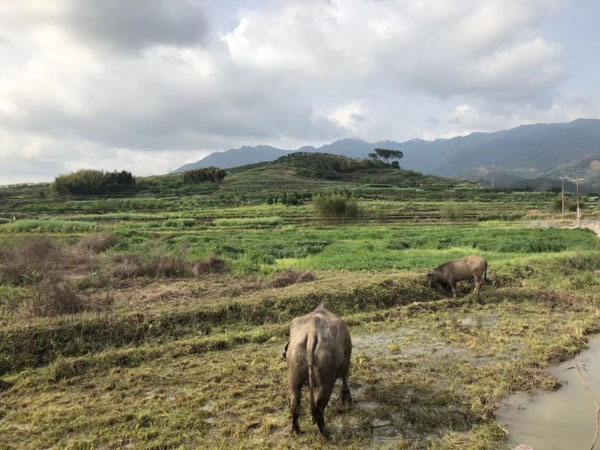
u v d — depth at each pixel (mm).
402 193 101625
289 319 12188
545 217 58906
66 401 7664
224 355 9688
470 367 8766
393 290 14352
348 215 52281
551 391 7871
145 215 58906
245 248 26391
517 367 8766
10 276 15578
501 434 6418
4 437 6535
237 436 6422
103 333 10359
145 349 9781
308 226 47062
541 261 19438
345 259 21703
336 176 143750
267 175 135625
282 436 6453
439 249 27562
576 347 9938
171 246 26938
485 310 13234
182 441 6391
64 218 56344
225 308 12000
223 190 110312
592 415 7055
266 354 9648
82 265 18562
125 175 114375
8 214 62062
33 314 11328
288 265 20703
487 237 31391
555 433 6535
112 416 6988
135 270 17062
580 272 18969
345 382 7254
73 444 6270
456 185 131750
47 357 9500
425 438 6383
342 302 13250
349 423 6754
